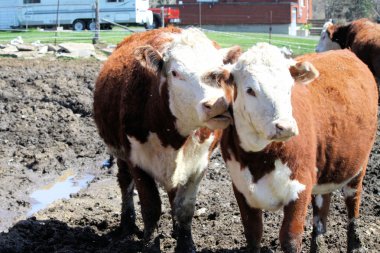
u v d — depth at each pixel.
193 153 7.26
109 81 7.99
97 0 26.22
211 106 5.85
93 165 11.71
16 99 15.80
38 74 18.38
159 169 7.23
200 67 6.48
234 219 8.65
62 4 37.25
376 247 7.53
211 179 10.57
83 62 21.59
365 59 16.66
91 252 7.64
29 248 7.66
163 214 8.90
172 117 6.85
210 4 48.94
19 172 11.14
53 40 26.80
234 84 5.74
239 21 48.75
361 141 6.85
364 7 56.56
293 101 5.93
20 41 24.77
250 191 5.96
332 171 6.53
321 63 6.98
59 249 7.62
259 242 6.24
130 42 8.63
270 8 48.06
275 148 5.71
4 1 38.19
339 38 18.30
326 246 7.61
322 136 6.25
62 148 12.48
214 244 7.82
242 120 5.70
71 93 16.25
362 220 8.45
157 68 6.78
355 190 7.16
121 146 7.91
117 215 9.05
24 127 13.66
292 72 5.69
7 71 18.70
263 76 5.46
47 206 9.59
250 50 5.71
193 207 7.47
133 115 7.20
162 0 71.19
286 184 5.83
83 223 8.69
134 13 36.59
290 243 5.82
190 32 6.86
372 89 7.30
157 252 7.23
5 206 9.55
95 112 8.58
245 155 5.85
